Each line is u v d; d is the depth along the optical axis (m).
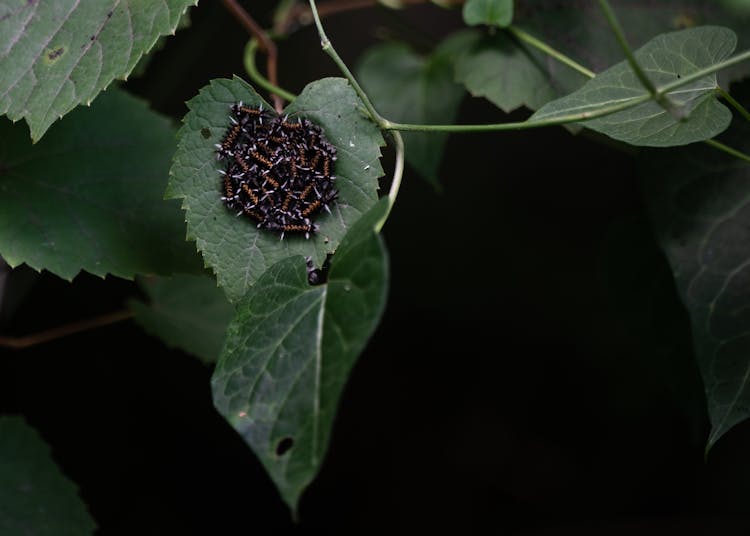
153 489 1.14
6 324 1.05
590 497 1.19
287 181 0.68
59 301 1.08
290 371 0.62
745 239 0.75
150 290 0.90
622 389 1.19
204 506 1.16
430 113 0.84
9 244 0.72
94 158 0.75
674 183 0.77
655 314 0.85
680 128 0.70
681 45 0.71
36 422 1.07
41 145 0.75
